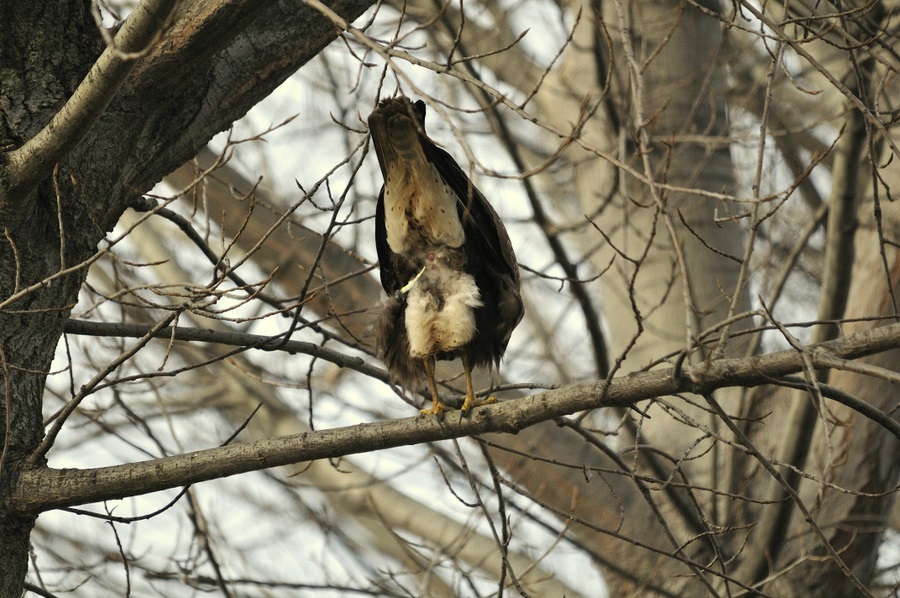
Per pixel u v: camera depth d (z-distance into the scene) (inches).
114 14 339.6
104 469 271.9
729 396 532.4
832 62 622.8
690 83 566.3
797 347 242.4
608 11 549.6
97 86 247.6
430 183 342.6
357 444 281.9
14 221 278.5
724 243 555.5
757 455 277.9
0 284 280.8
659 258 547.8
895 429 276.8
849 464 454.3
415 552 447.5
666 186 232.1
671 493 488.1
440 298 356.5
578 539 518.3
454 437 289.6
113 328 324.8
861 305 452.1
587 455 532.4
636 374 276.1
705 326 538.3
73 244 292.8
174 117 305.9
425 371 365.4
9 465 272.1
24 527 272.5
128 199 309.4
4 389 278.2
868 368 247.3
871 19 390.6
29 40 294.8
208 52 286.5
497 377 385.4
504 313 370.9
